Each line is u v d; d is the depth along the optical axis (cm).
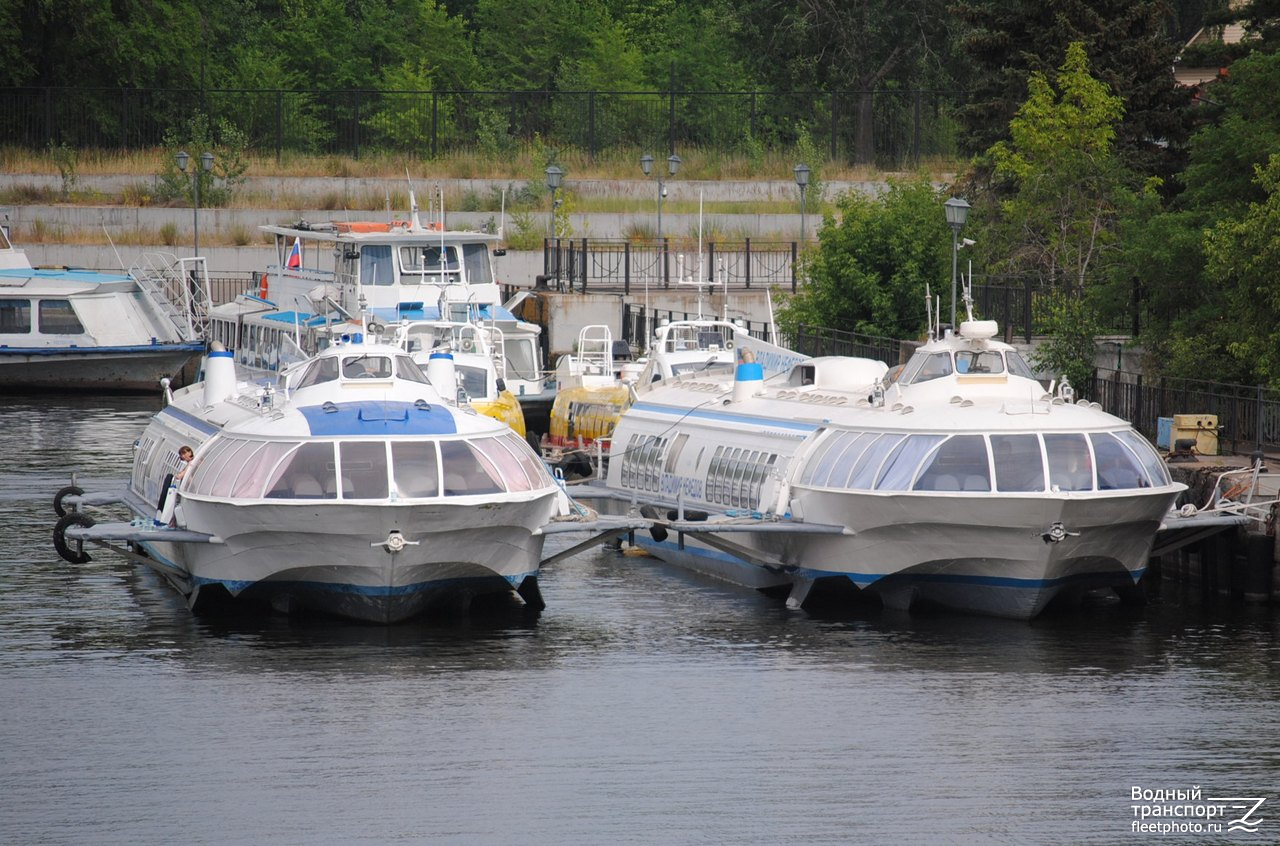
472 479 8956
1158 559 10519
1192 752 7150
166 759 7050
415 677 8194
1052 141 15488
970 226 15675
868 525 9138
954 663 8419
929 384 9631
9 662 8412
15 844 6203
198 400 11025
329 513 8644
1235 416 11031
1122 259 14650
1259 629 9050
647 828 6341
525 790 6712
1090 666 8350
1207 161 12875
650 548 11406
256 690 7962
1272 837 6297
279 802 6594
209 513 9012
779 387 11019
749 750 7156
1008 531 8812
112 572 10569
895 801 6612
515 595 10062
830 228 16325
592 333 19050
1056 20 17750
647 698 7856
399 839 6247
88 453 15100
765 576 10112
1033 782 6812
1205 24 18225
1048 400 9406
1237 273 11119
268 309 18912
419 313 16112
